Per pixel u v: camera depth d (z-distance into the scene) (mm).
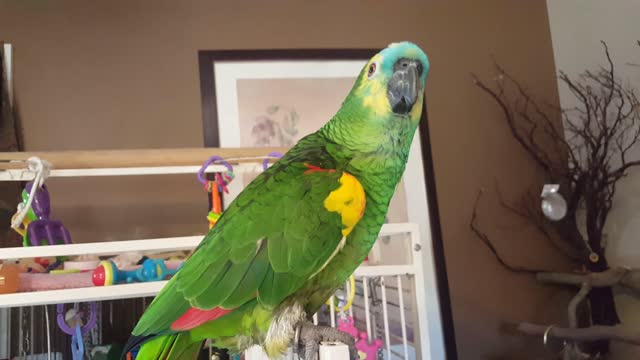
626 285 1477
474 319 1636
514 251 1696
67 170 1151
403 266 1203
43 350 1193
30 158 1033
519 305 1671
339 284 848
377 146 844
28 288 956
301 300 795
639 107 1511
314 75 1646
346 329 1230
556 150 1769
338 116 908
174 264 1091
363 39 1710
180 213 1502
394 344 1471
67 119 1479
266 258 757
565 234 1656
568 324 1636
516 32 1832
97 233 1442
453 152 1713
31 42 1490
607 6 1624
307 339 751
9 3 1493
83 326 1134
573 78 1766
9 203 1289
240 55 1604
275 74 1620
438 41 1767
